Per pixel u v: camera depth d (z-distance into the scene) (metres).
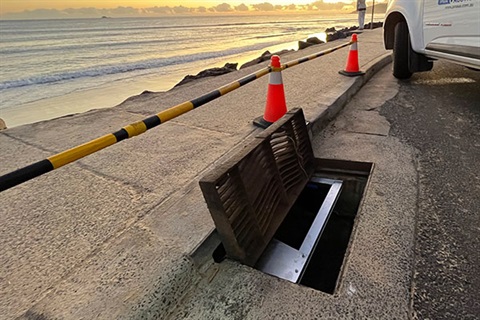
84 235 1.65
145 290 1.22
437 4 3.12
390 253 1.42
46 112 7.89
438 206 1.72
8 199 2.01
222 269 1.44
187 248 1.42
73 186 2.13
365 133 2.72
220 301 1.26
